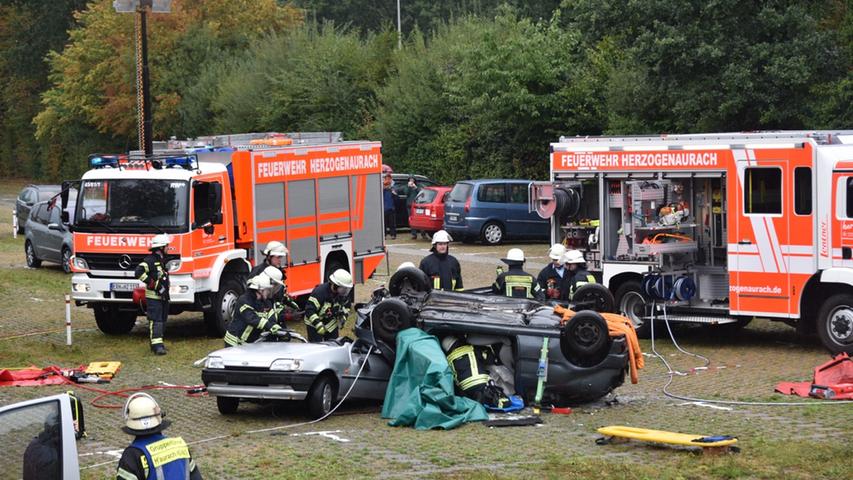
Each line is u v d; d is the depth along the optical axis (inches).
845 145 601.3
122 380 566.6
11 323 753.0
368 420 471.8
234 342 506.3
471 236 1233.4
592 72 1373.0
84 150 2390.5
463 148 1528.1
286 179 733.9
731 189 634.8
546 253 1146.7
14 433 287.3
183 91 2097.7
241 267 707.4
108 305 689.6
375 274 1011.3
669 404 496.1
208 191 673.6
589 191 720.3
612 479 357.7
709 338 686.5
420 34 1701.5
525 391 484.7
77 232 676.7
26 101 2866.6
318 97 1820.9
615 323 490.0
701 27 1038.4
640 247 660.7
